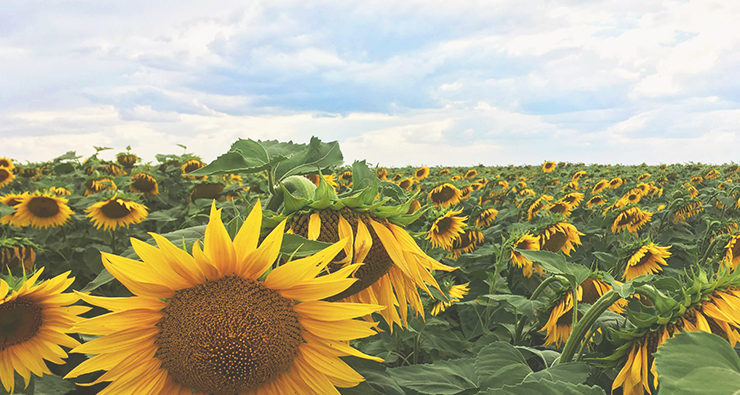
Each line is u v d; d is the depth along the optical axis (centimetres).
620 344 195
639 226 726
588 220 833
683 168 1928
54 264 540
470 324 459
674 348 101
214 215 141
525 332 365
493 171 1888
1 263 401
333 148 206
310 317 155
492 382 214
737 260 496
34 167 1103
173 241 186
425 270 178
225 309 146
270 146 210
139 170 830
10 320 257
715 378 94
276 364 150
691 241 743
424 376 229
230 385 148
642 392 187
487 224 783
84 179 849
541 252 239
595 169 1961
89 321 143
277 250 146
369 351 384
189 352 144
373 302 189
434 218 553
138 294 148
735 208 923
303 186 175
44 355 270
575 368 198
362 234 161
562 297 291
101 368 147
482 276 546
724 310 173
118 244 584
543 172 1692
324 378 156
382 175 1224
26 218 570
